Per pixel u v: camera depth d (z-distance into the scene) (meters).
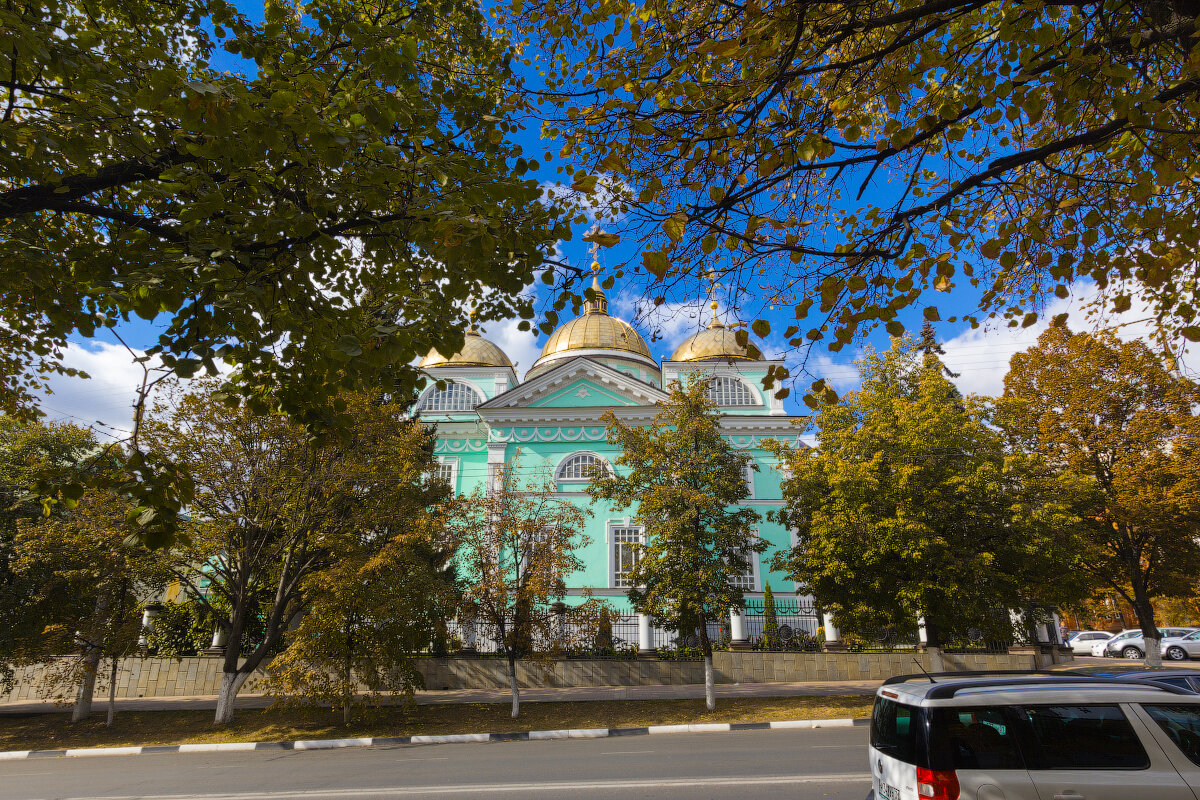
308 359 5.79
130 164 5.77
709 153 5.27
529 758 12.53
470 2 8.76
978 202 6.17
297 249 5.28
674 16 5.96
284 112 4.63
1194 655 28.98
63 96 5.28
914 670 22.78
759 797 8.93
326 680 16.06
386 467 17.59
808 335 5.14
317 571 16.88
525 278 5.87
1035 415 22.30
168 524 4.86
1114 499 19.86
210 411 16.62
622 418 33.16
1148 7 4.65
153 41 7.42
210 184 5.29
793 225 4.96
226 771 12.45
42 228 6.46
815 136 4.84
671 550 18.23
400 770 11.77
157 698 21.84
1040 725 5.10
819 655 22.92
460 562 24.39
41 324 7.86
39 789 11.38
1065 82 4.72
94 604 19.06
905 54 5.77
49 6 5.96
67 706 20.11
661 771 10.77
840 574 18.36
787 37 4.92
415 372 6.45
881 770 5.51
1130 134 5.71
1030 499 18.44
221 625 22.92
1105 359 21.03
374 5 8.36
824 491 19.83
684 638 24.52
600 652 22.80
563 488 32.16
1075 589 19.09
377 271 6.91
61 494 4.88
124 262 5.71
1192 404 19.86
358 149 5.32
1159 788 4.87
